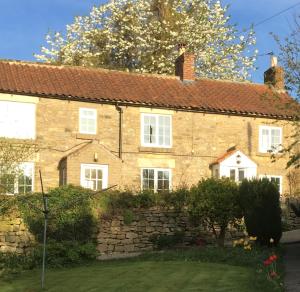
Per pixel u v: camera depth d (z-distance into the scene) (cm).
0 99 2431
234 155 2708
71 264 1767
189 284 1288
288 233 2352
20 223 1872
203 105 2759
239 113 2798
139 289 1255
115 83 2805
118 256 1919
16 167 1984
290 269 1469
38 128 2484
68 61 3825
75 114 2564
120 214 2045
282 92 3067
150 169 2650
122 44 3803
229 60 3869
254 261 1565
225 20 3894
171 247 2067
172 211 2139
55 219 1875
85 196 1788
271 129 2873
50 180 2483
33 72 2684
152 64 3744
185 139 2728
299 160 2047
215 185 2030
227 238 2200
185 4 3934
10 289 1402
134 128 2652
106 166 2517
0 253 1777
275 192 1873
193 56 3098
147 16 3925
